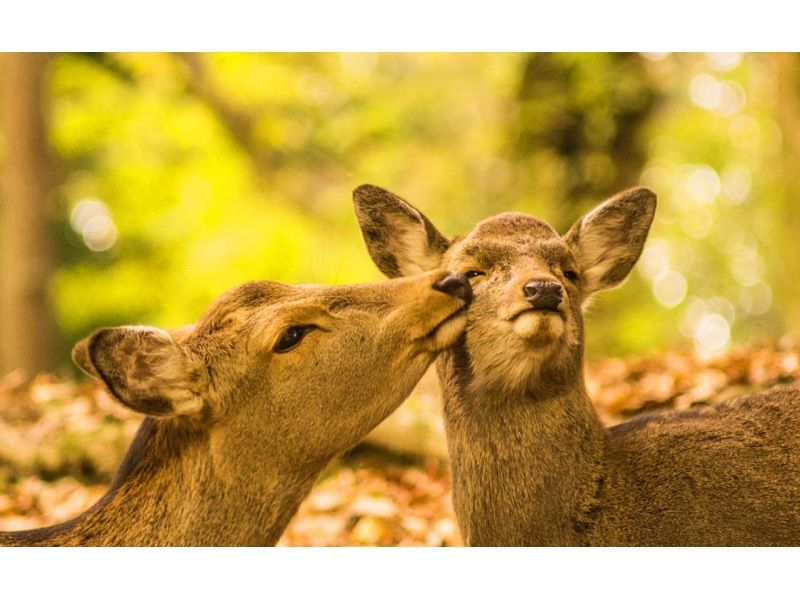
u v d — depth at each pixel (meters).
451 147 29.53
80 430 12.11
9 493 11.80
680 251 35.56
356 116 30.23
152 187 31.33
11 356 22.95
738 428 8.01
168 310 29.61
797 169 18.64
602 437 8.05
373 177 29.44
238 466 7.00
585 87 22.47
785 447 7.85
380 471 11.71
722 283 36.09
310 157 31.09
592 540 7.73
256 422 7.02
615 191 22.77
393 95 30.19
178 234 31.03
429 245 8.62
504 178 25.03
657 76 23.81
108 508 6.98
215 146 30.77
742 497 7.66
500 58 25.81
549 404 7.88
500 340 7.69
